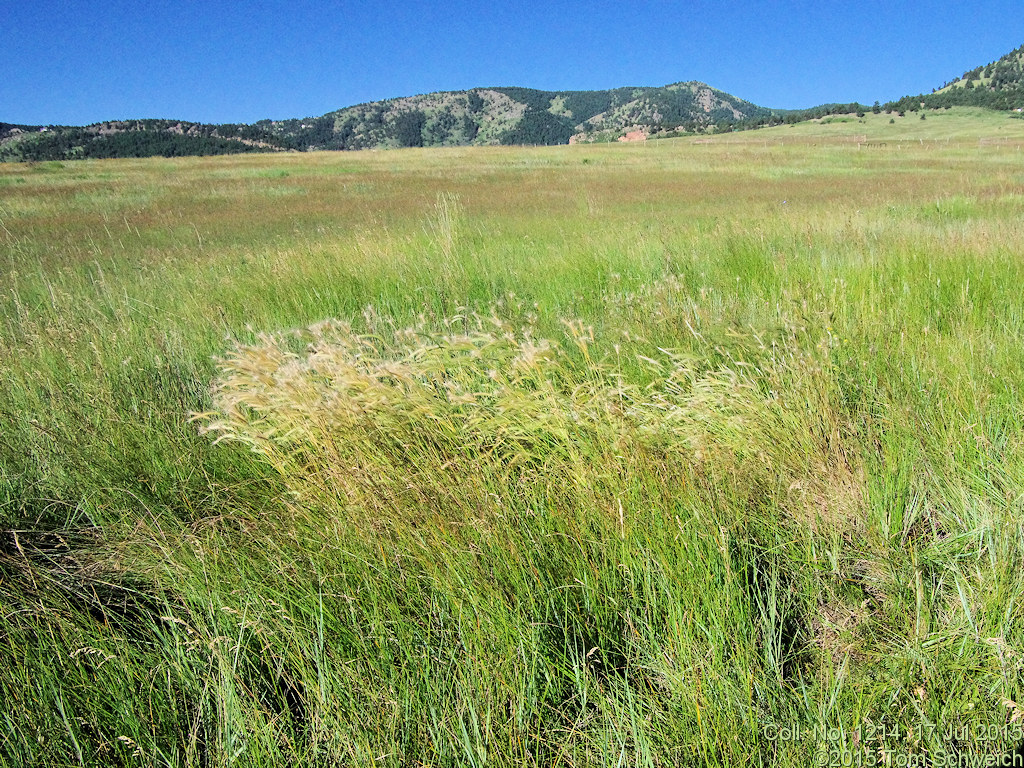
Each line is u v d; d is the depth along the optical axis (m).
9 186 28.17
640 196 20.28
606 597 2.11
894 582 2.20
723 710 1.68
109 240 13.49
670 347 3.85
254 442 2.76
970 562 2.25
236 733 1.71
